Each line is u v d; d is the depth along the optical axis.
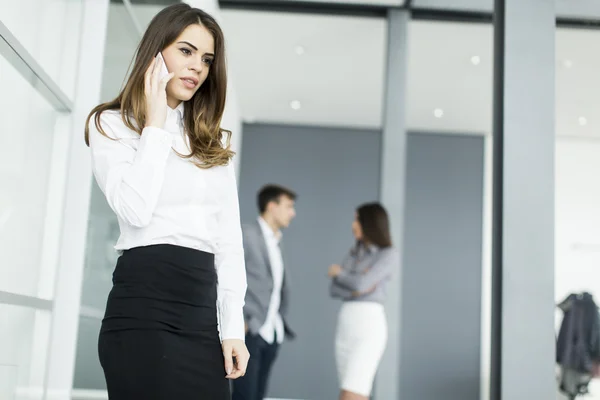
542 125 3.19
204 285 1.54
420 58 6.40
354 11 5.63
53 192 2.74
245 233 4.63
